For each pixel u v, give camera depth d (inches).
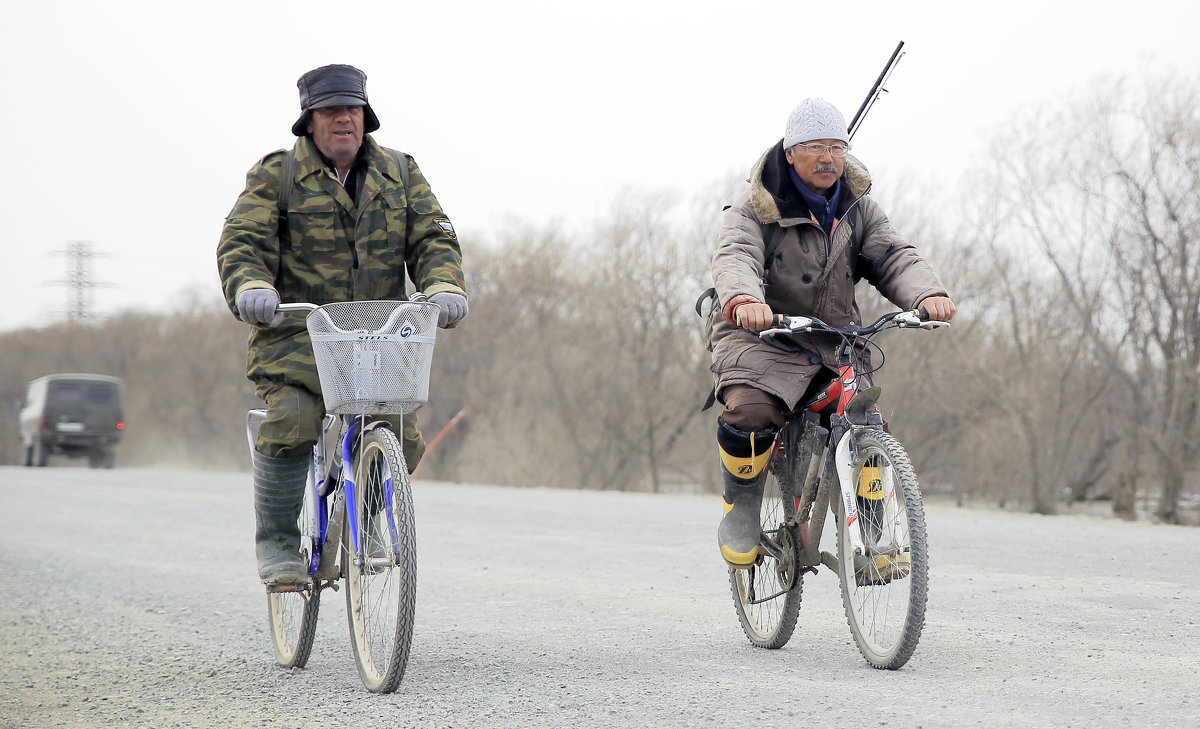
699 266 2561.5
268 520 434.9
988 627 495.2
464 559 801.6
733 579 485.4
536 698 385.1
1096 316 1691.7
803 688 385.1
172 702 407.2
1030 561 721.6
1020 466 1831.9
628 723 347.6
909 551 391.2
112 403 3314.5
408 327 382.6
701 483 2564.0
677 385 2588.6
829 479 419.5
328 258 425.4
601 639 498.0
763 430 428.8
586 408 2694.4
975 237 1945.1
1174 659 422.9
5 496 1556.3
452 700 386.3
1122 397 1684.3
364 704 386.3
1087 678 390.3
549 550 845.8
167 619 594.9
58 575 766.5
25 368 5344.5
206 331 4439.0
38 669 474.0
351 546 416.5
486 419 2876.5
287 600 467.2
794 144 425.7
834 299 435.8
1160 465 1610.5
